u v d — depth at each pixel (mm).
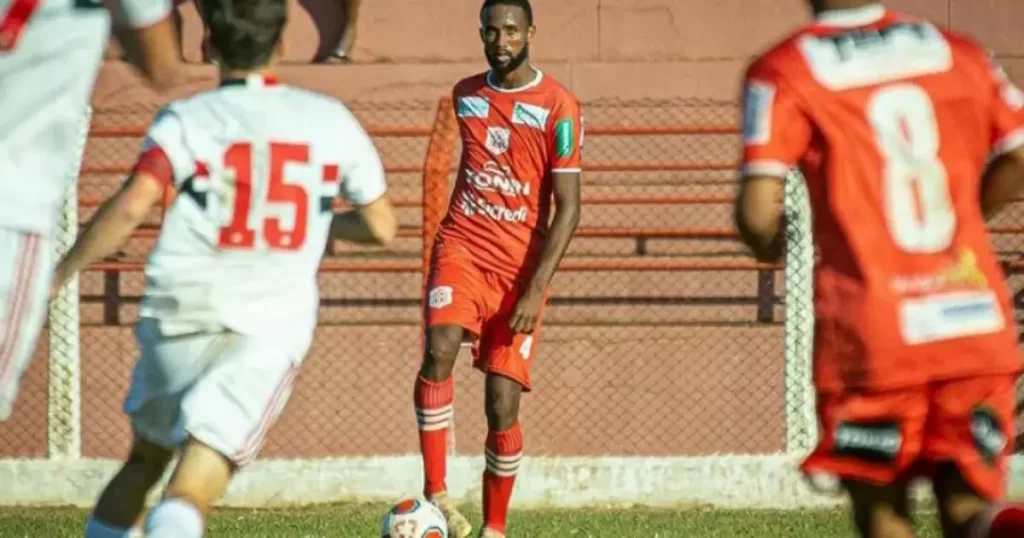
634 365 43062
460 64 46344
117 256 43469
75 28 16812
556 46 47531
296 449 42594
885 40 16859
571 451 42781
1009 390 16812
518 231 29016
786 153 16641
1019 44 47469
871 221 16484
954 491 16766
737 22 47562
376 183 19500
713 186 45125
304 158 18906
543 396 42938
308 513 35438
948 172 16641
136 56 18234
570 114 28812
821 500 36812
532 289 28484
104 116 44969
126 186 18422
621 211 45031
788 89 16625
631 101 46312
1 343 16469
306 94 19328
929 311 16391
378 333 43062
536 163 28953
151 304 18859
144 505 19922
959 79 16828
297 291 18906
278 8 19047
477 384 42625
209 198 18672
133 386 19297
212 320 18594
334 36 47438
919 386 16453
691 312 44188
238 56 18984
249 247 18719
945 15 47562
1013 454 37906
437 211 36469
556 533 31984
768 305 44156
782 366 43000
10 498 36875
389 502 36875
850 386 16500
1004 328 16641
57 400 37500
